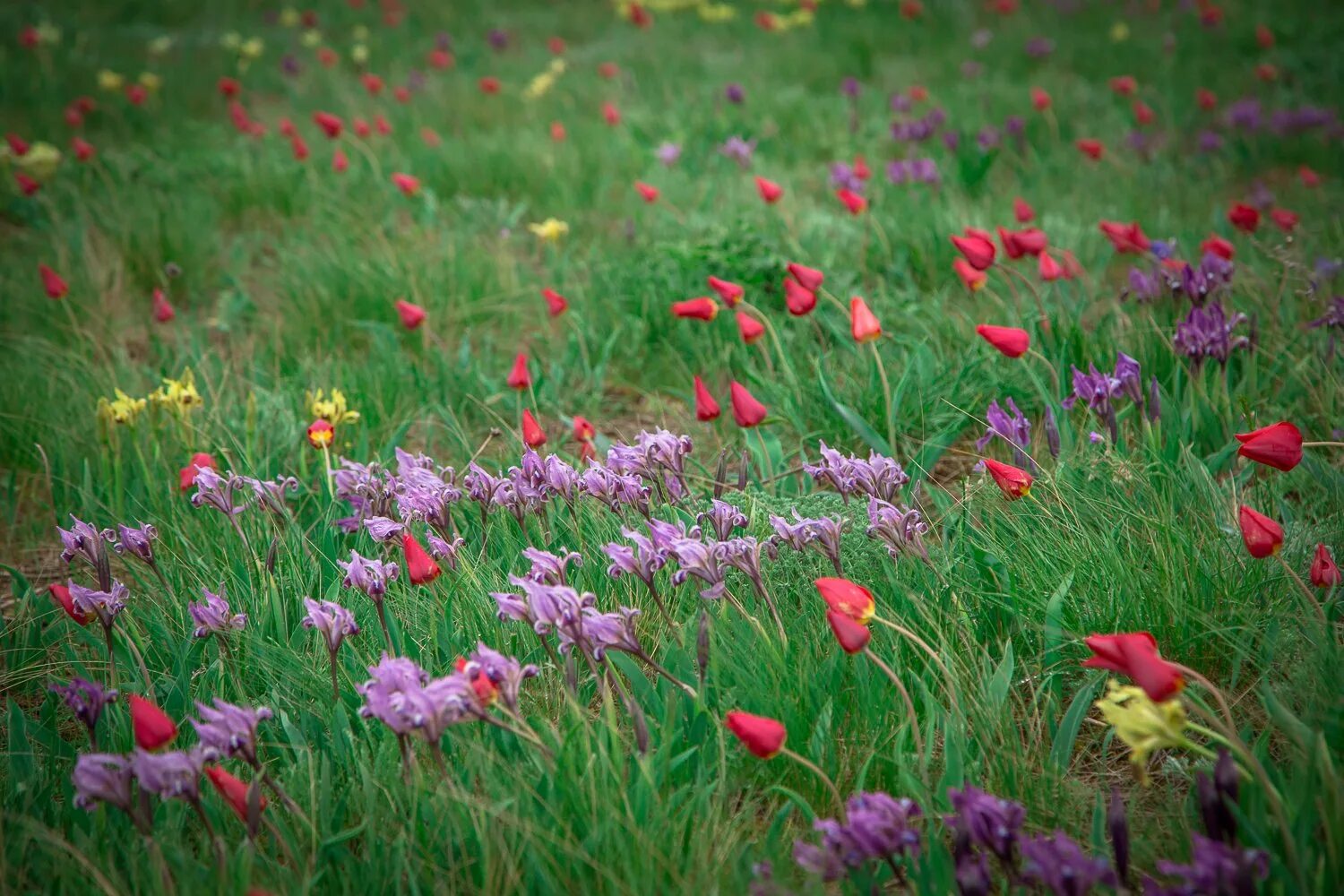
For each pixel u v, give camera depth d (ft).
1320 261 16.20
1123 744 8.38
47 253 19.92
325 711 8.54
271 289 20.25
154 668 9.61
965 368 13.55
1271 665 8.17
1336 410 12.15
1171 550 9.18
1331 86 30.58
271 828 7.12
